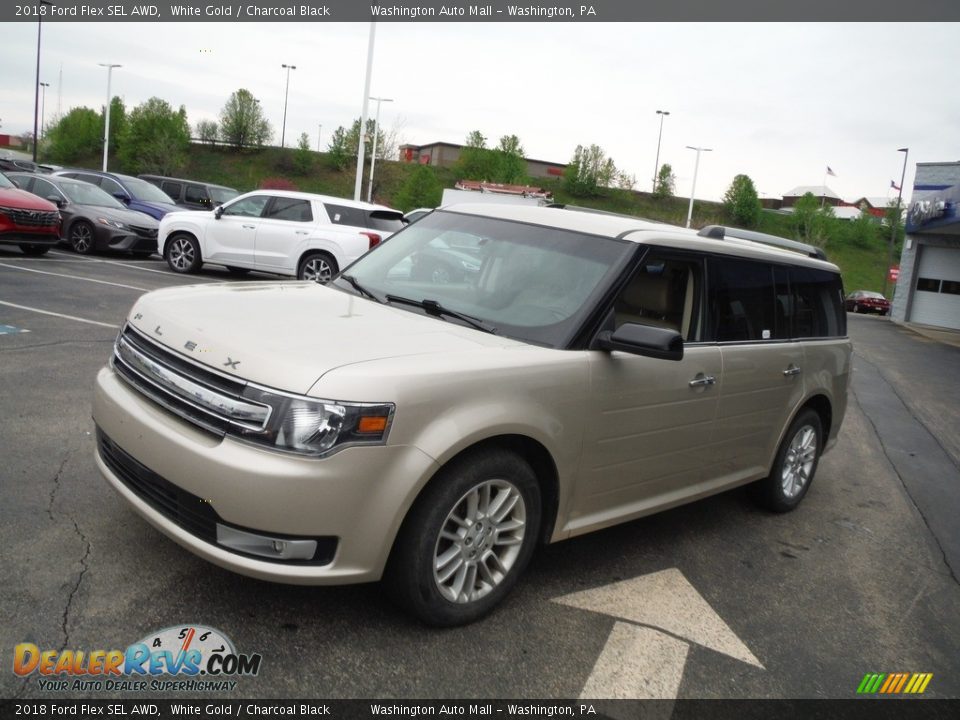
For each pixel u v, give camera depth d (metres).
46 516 3.63
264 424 2.65
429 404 2.80
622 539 4.43
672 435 3.92
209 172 65.62
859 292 44.06
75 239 15.75
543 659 3.04
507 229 4.08
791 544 4.75
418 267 4.04
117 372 3.29
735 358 4.25
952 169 32.00
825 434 5.57
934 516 5.71
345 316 3.43
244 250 14.48
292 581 2.70
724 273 4.27
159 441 2.83
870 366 14.80
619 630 3.35
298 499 2.62
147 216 16.66
